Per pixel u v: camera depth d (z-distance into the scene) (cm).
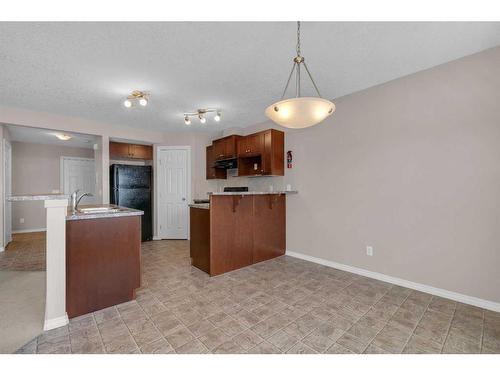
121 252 229
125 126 473
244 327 188
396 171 270
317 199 352
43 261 357
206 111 376
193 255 342
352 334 179
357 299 235
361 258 301
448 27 183
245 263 337
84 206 318
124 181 488
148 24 176
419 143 252
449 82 233
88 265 211
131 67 240
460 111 227
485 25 180
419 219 253
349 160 313
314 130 357
